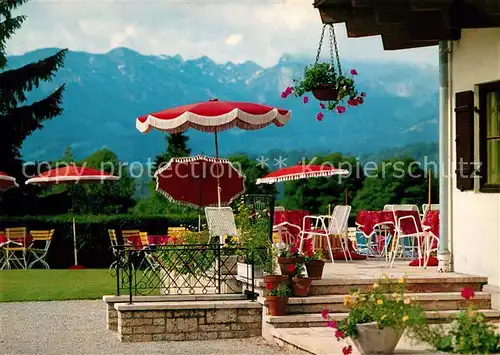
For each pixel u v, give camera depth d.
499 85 11.00
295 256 10.80
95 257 23.91
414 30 10.88
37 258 22.58
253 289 11.08
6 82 32.72
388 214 15.05
